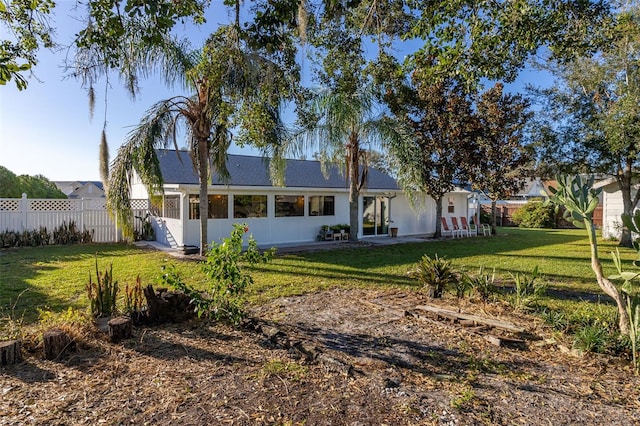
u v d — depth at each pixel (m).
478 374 3.27
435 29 4.87
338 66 8.18
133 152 8.64
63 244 12.46
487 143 14.74
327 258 9.95
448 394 2.91
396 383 3.09
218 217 12.09
